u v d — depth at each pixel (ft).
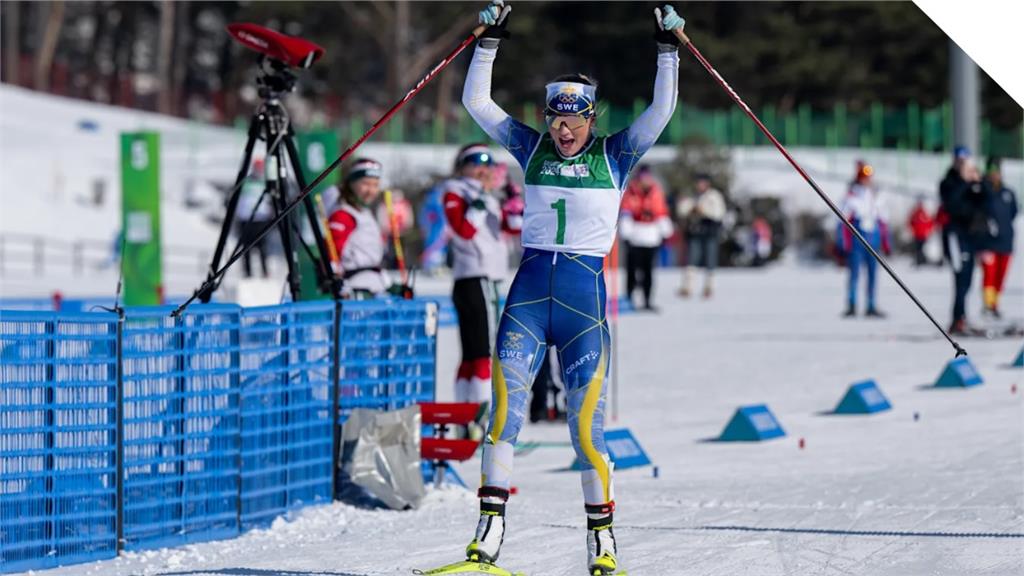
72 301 152.76
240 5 636.89
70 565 55.31
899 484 71.51
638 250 203.72
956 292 150.00
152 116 530.27
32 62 624.18
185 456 59.41
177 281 269.44
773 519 63.72
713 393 112.37
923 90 584.81
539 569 54.03
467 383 84.28
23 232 327.06
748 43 564.30
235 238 358.84
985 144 511.81
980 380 112.16
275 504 64.80
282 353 64.85
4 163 387.14
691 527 62.18
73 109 513.04
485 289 84.12
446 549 57.98
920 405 101.71
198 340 59.93
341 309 68.18
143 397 57.82
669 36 49.44
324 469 67.67
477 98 51.39
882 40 585.63
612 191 49.57
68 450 55.31
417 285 262.06
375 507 67.67
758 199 411.34
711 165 408.26
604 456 49.83
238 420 61.72
